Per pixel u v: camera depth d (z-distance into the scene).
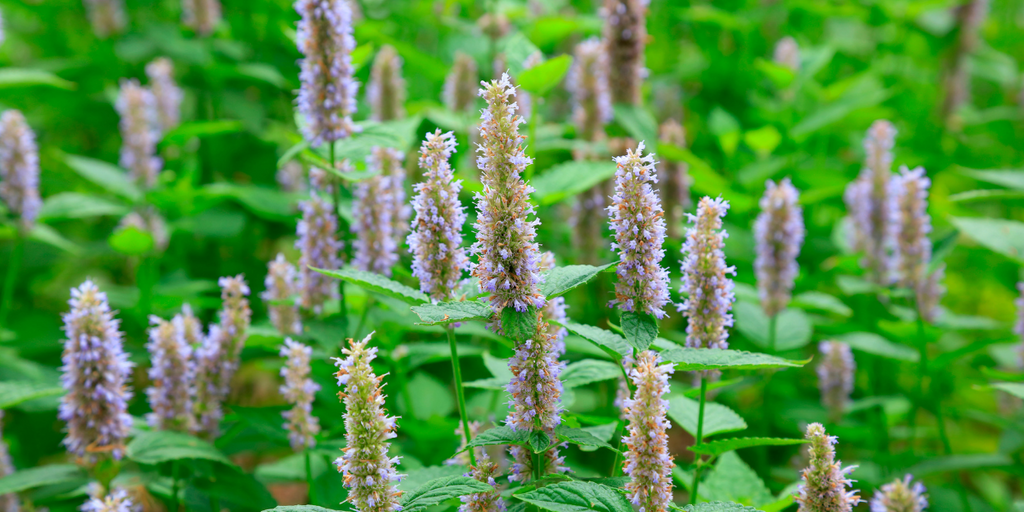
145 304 6.86
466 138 6.90
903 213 5.95
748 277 7.71
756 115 9.52
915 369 7.56
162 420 4.69
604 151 6.11
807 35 12.66
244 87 9.64
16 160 6.59
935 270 6.16
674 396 4.26
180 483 4.70
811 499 3.27
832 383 6.11
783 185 5.85
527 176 5.30
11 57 11.70
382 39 7.83
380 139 4.73
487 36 8.35
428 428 5.07
